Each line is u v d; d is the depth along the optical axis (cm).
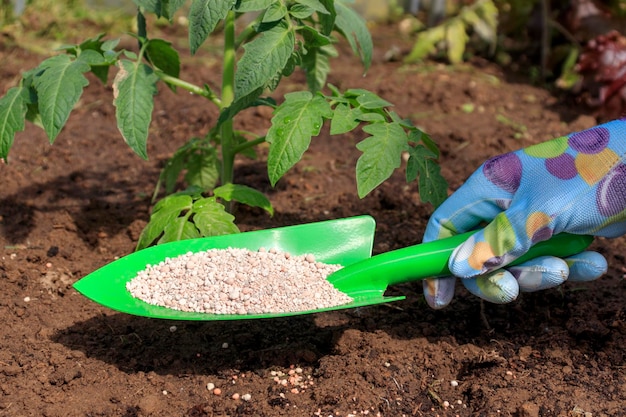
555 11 158
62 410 95
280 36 98
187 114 140
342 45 175
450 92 148
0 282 108
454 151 133
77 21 180
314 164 131
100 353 101
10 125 103
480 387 98
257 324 105
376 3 195
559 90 152
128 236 115
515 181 96
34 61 154
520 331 104
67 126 137
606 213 94
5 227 115
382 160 97
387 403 97
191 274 99
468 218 97
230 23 106
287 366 100
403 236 116
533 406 95
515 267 96
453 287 98
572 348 101
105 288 97
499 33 169
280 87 148
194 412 96
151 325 104
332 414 96
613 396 97
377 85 150
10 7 171
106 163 129
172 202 105
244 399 97
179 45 169
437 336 103
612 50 140
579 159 94
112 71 152
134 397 97
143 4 102
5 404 96
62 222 116
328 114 99
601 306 106
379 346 101
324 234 102
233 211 115
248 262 100
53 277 109
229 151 110
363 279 98
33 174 125
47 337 102
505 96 148
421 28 187
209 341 103
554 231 94
